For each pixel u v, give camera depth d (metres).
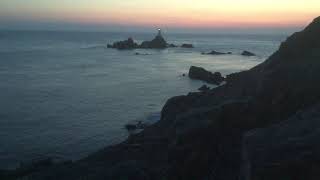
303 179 10.02
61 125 44.41
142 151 23.06
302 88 19.83
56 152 35.28
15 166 31.73
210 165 16.86
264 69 28.17
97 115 49.38
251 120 18.77
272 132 12.30
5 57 128.38
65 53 152.25
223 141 17.77
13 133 41.03
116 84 75.56
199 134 18.25
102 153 24.97
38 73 90.56
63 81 78.50
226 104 19.42
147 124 43.97
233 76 34.47
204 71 82.00
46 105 55.12
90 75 88.69
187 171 16.86
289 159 10.38
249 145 11.88
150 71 97.19
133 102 57.84
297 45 26.67
